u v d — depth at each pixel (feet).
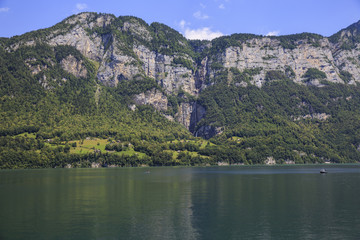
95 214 362.33
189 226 316.19
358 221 331.98
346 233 294.05
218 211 377.09
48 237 285.23
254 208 392.68
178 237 285.02
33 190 538.47
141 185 609.83
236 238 282.56
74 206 404.77
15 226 316.40
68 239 280.31
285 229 306.14
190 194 497.46
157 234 292.61
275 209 387.14
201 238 282.56
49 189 549.95
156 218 345.72
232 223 326.44
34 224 322.55
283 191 526.57
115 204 417.28
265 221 333.21
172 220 337.52
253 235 289.94
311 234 292.20
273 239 279.90
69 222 330.13
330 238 281.74
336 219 339.98
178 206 404.77
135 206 404.57
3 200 444.96
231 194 497.05
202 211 377.30
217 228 309.83
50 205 410.52
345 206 402.93
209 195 487.61
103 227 312.50
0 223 326.85
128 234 293.02
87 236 287.48
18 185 605.31
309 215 357.00
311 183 637.30
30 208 392.88
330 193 504.02
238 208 392.88
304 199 451.94
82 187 578.66
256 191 526.98
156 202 431.43
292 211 376.48
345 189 547.49
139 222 329.72
